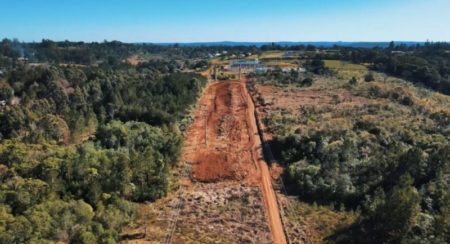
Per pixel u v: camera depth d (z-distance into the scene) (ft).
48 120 210.59
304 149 187.32
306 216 140.36
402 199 116.16
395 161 149.79
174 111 258.16
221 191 163.22
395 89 322.34
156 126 232.94
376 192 133.90
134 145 193.67
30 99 268.62
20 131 207.21
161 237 127.24
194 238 127.03
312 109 270.46
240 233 130.52
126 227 132.57
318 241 124.67
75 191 139.33
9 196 124.26
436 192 129.39
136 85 317.42
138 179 155.53
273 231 131.95
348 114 249.55
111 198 137.69
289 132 215.72
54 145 184.03
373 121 216.33
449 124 206.59
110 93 278.26
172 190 163.12
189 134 240.12
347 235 125.59
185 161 193.47
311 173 164.25
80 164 146.20
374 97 311.68
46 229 110.42
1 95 293.43
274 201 153.58
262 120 261.65
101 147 187.21
